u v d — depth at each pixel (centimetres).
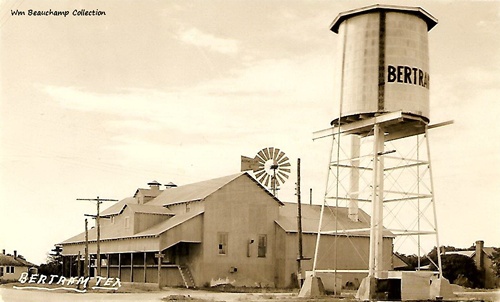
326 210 6900
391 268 6738
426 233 4341
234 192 6056
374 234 4328
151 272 6412
